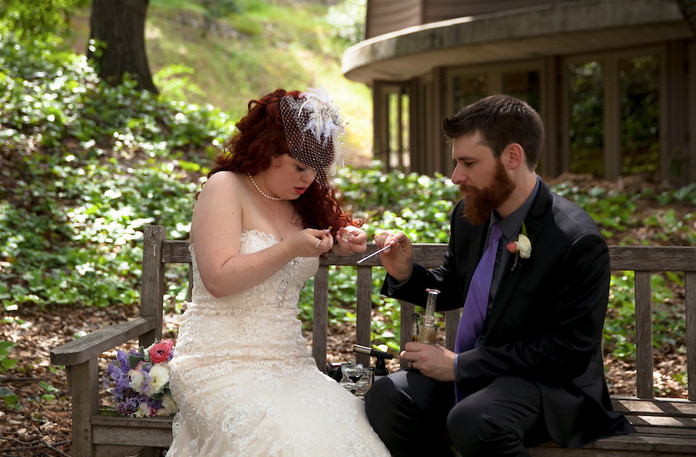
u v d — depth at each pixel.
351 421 2.49
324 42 25.95
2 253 5.69
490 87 12.20
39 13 12.35
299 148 2.59
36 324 4.90
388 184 7.96
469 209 2.58
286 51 24.41
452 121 2.53
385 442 2.51
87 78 9.89
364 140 19.64
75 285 5.45
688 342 3.03
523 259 2.51
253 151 2.64
